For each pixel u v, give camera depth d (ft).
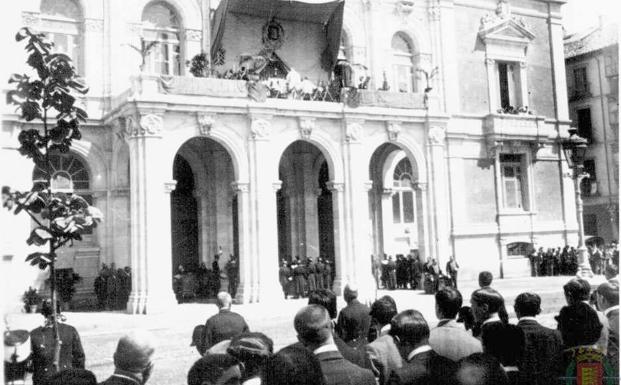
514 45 129.70
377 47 114.42
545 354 20.70
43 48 27.68
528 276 122.52
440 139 106.52
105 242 93.76
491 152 123.75
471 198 120.67
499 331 18.52
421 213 105.40
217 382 15.20
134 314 79.36
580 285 25.72
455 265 100.94
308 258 97.25
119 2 95.71
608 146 128.88
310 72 108.88
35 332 26.84
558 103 134.10
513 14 130.41
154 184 83.56
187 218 104.47
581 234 83.15
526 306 22.33
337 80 101.81
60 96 27.81
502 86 130.00
